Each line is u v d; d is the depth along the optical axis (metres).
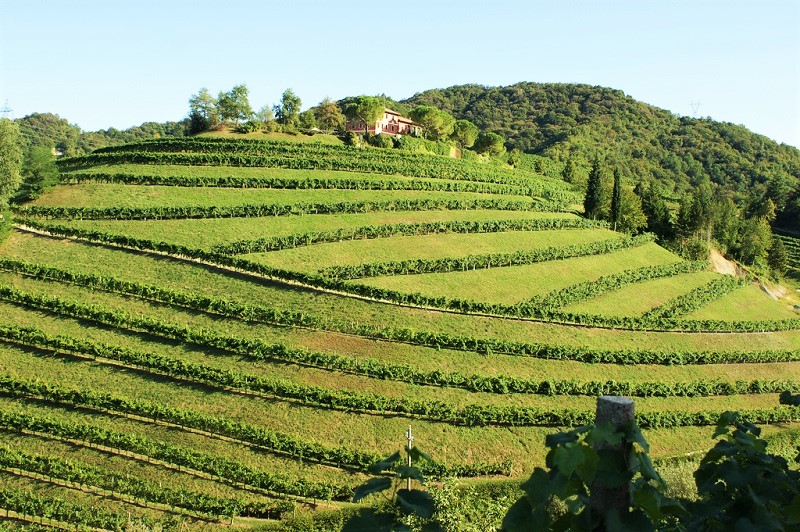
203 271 63.47
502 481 40.66
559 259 81.88
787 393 9.12
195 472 41.06
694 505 7.16
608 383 54.03
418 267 69.75
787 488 7.10
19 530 35.56
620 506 5.68
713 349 66.56
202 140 104.81
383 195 93.00
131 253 65.31
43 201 78.81
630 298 76.38
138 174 88.81
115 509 37.66
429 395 50.50
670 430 50.88
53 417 44.12
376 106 134.00
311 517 36.81
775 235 138.88
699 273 92.25
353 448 44.09
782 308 88.25
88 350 49.62
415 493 5.97
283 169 97.38
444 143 129.38
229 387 48.34
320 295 61.81
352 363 51.50
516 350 57.53
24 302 54.56
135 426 44.25
